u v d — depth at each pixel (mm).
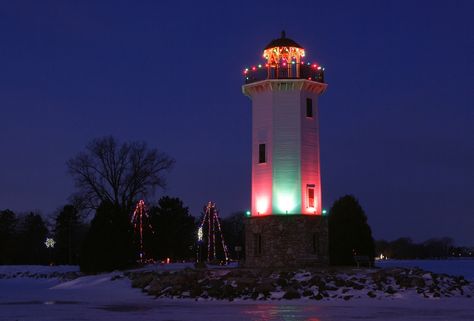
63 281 64812
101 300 39969
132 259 67812
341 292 39094
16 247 123312
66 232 114688
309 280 41031
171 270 53875
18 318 29703
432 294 38812
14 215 135875
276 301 37375
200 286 42188
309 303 36156
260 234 51125
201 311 32219
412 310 32406
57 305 36406
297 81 51781
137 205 77500
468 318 28922
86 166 75938
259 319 28484
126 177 76750
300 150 51500
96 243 64625
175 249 95375
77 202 75625
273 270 45469
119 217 66688
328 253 51562
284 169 51375
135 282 48062
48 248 117875
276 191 51219
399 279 41719
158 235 91938
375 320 28047
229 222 130500
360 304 35406
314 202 51688
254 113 53469
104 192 76250
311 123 52594
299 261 49625
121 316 30234
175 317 29625
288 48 53625
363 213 55219
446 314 30594
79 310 33375
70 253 106062
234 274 44594
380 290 39562
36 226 132125
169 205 96750
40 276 74625
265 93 52781
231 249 124562
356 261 50125
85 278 55906
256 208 52188
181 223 97000
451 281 44625
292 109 52000
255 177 52688
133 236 69938
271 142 51844
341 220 54625
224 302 37469
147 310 33000
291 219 50094
